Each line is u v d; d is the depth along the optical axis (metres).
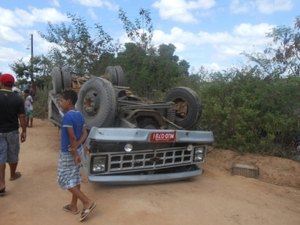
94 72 15.88
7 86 6.25
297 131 8.84
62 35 17.12
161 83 14.93
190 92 7.64
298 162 8.13
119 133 6.01
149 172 6.68
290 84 8.82
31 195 6.14
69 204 5.55
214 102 9.29
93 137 5.92
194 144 7.07
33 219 5.22
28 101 13.53
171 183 6.91
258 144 8.81
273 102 8.96
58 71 9.84
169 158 6.76
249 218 5.45
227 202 6.04
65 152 5.21
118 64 15.46
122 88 7.95
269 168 8.02
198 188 6.71
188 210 5.58
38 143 10.27
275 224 5.32
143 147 6.60
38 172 7.45
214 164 8.46
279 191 6.91
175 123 7.70
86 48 16.64
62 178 5.23
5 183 6.70
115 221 5.13
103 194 6.16
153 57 15.33
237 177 7.66
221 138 9.16
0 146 6.17
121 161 6.29
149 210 5.49
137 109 7.03
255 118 8.91
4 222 5.13
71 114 5.18
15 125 6.37
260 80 9.62
